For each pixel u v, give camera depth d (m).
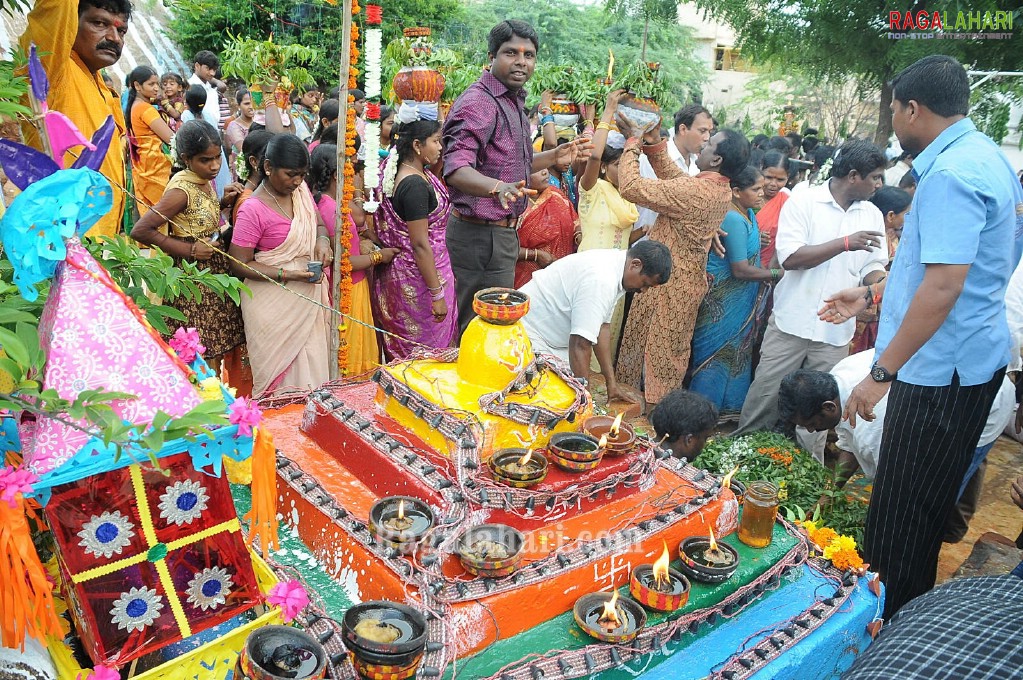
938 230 2.65
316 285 3.76
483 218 4.04
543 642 1.95
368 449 2.33
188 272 2.27
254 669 1.56
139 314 1.56
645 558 2.21
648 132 4.68
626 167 4.40
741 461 3.65
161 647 1.69
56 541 1.62
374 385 2.77
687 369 4.95
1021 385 4.60
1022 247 2.93
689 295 4.46
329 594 2.04
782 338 4.47
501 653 1.90
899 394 2.96
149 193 5.14
